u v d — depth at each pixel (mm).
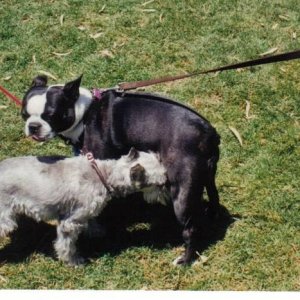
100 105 1906
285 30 2645
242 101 2373
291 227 1998
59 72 2473
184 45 2582
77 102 1888
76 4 2750
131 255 1947
